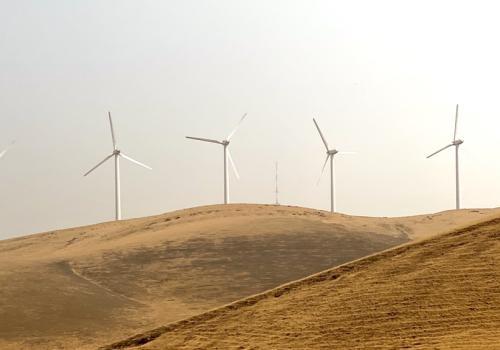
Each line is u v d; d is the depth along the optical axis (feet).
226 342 382.01
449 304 362.33
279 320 391.04
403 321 358.02
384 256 431.84
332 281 419.74
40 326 524.11
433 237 440.04
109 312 565.53
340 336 358.64
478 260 394.52
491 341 319.47
